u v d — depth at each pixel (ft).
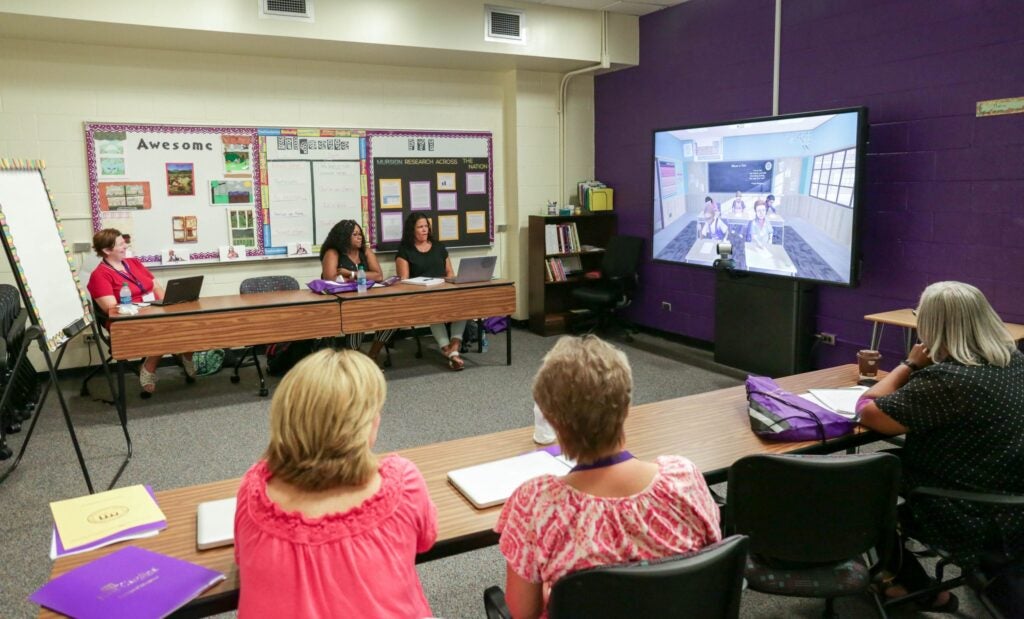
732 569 3.97
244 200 17.67
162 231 16.90
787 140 14.47
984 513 6.09
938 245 13.12
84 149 16.03
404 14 16.70
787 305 15.01
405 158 19.56
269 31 15.37
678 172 17.30
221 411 13.99
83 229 16.25
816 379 8.81
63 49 15.62
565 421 3.87
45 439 12.47
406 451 6.64
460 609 7.48
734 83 17.17
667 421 7.43
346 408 3.86
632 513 3.81
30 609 7.47
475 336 19.48
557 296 21.83
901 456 6.82
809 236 14.29
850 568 5.83
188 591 4.20
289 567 3.66
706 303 18.69
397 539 3.92
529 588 3.97
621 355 4.00
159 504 5.49
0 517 9.55
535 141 21.02
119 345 12.59
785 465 5.34
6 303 12.90
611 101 21.18
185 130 16.84
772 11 15.98
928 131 13.07
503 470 5.98
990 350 6.10
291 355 16.37
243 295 15.23
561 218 21.01
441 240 20.47
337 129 18.52
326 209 18.69
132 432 12.82
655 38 19.33
